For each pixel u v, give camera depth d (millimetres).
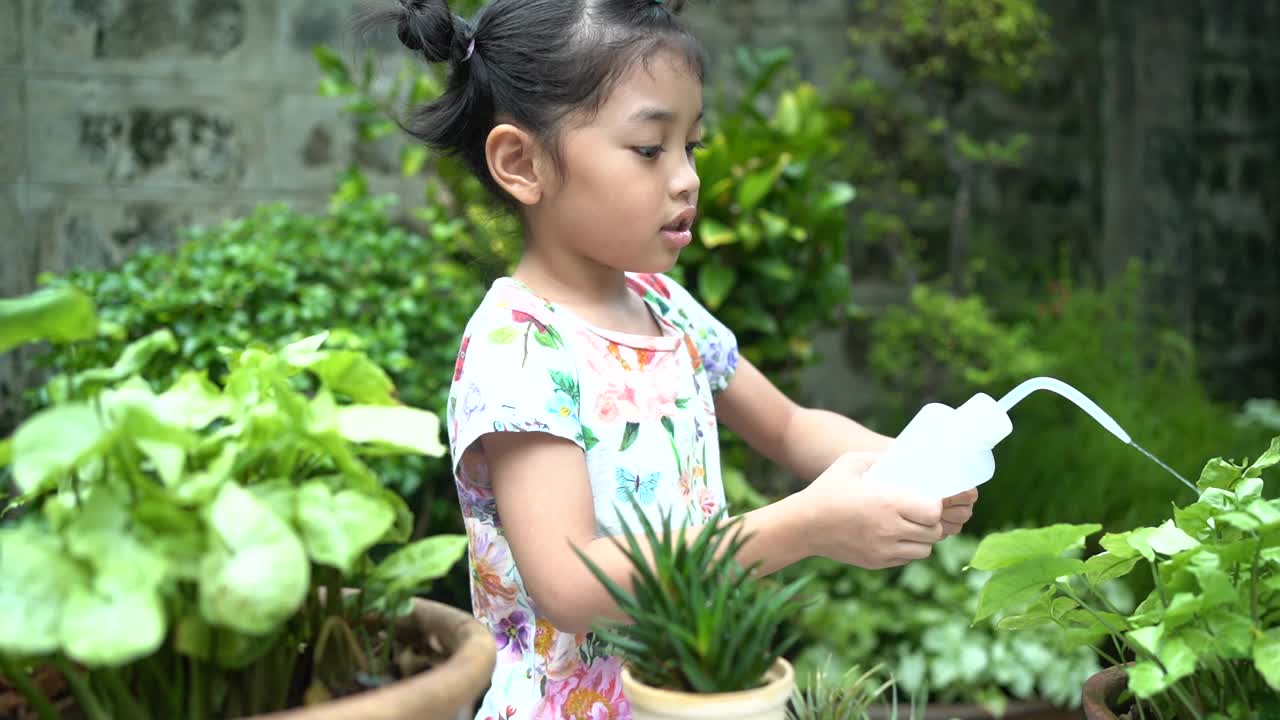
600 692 1087
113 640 504
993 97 4652
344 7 3621
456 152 1252
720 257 2615
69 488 644
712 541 929
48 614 516
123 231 3482
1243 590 720
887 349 4125
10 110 3367
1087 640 845
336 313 2730
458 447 1079
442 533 2766
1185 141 4977
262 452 626
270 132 3588
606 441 1110
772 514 944
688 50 1097
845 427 1362
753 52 3699
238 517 553
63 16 3396
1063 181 4758
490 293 1141
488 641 662
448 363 2742
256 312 2604
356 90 3117
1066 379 3752
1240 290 5113
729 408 1383
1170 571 722
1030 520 2934
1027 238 4719
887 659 2621
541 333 1089
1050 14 4734
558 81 1082
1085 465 3037
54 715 598
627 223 1083
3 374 3273
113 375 686
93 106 3439
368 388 732
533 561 996
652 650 671
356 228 3072
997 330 3982
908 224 4547
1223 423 3594
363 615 717
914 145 4406
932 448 912
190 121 3523
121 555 536
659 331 1254
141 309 2465
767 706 647
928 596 2795
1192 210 5008
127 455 572
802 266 2752
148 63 3480
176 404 627
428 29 1197
